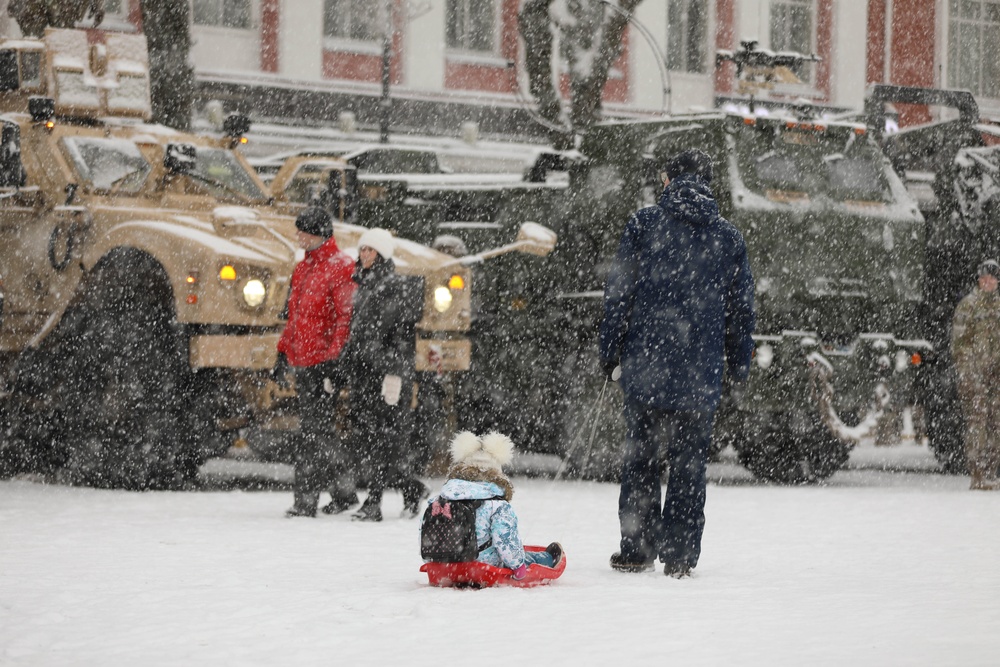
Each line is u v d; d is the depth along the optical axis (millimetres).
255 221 16953
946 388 21469
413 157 21562
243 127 19438
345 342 14445
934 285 21359
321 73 36781
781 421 19016
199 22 35625
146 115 19453
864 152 19516
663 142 19172
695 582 10203
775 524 14344
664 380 10617
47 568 10453
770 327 18594
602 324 10867
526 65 30953
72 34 19078
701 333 10688
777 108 19922
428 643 7660
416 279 14617
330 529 13359
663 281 10711
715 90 41906
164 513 14586
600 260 19422
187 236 16422
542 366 19297
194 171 18156
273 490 18156
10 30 28703
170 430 17078
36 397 17891
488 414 19391
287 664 7125
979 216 21219
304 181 20000
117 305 17000
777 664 7086
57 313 17422
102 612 8586
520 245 18062
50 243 17297
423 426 18125
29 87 18969
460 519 9539
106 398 17125
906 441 19344
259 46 36219
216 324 16562
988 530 13883
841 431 18422
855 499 17078
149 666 7090
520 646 7566
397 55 37594
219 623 8234
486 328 19422
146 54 19672
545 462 22891
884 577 10531
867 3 43500
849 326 19016
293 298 14695
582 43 30781
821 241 18859
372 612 8586
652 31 40719
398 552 11672
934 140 22188
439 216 20141
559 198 19766
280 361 14805
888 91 21375
